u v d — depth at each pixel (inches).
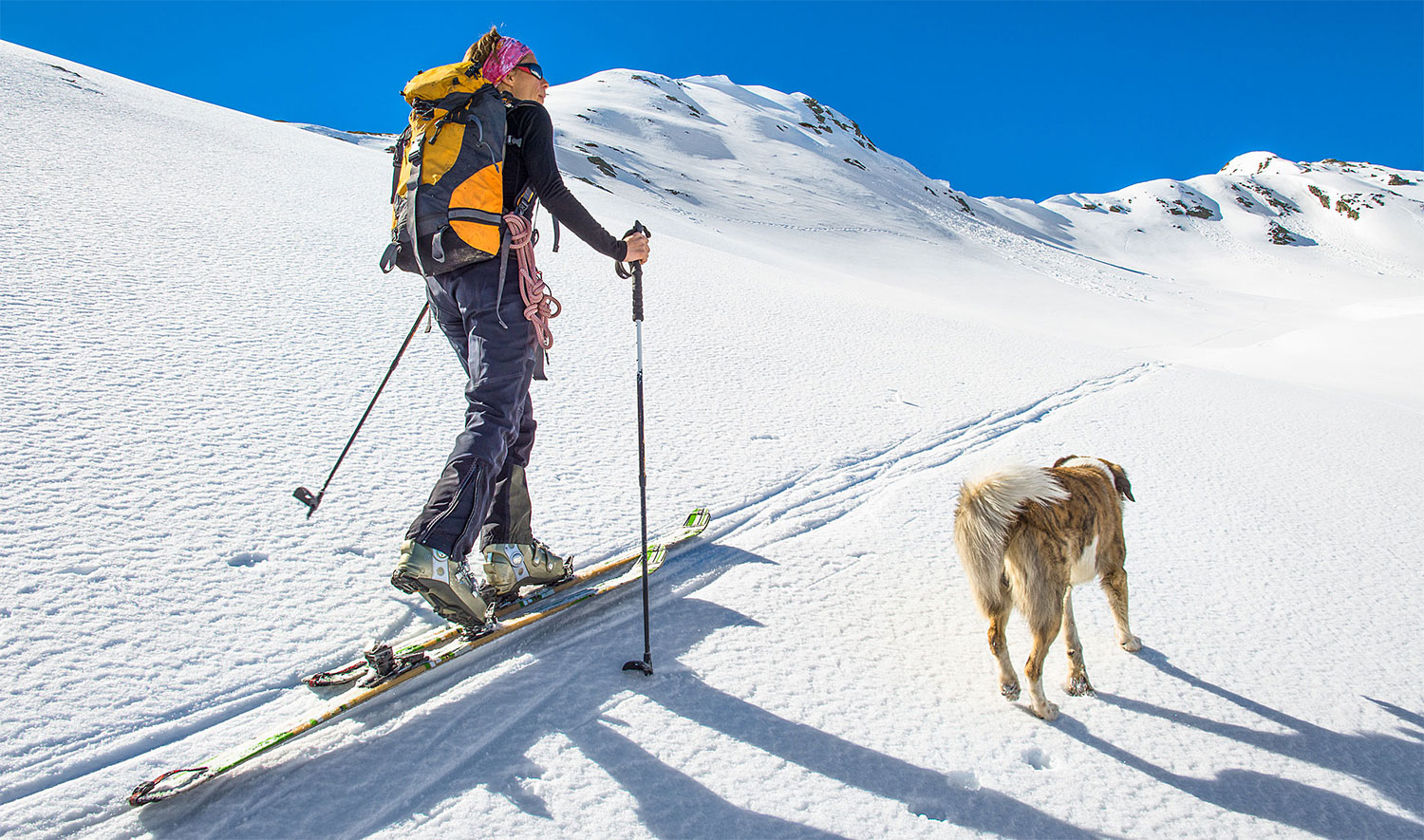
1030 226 3991.1
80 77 653.3
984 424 252.8
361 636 106.6
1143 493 202.1
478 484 96.8
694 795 83.4
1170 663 122.6
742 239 1699.1
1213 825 87.7
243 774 81.6
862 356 326.0
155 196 323.9
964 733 99.5
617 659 107.2
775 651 113.2
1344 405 367.2
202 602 106.6
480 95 98.6
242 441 151.9
